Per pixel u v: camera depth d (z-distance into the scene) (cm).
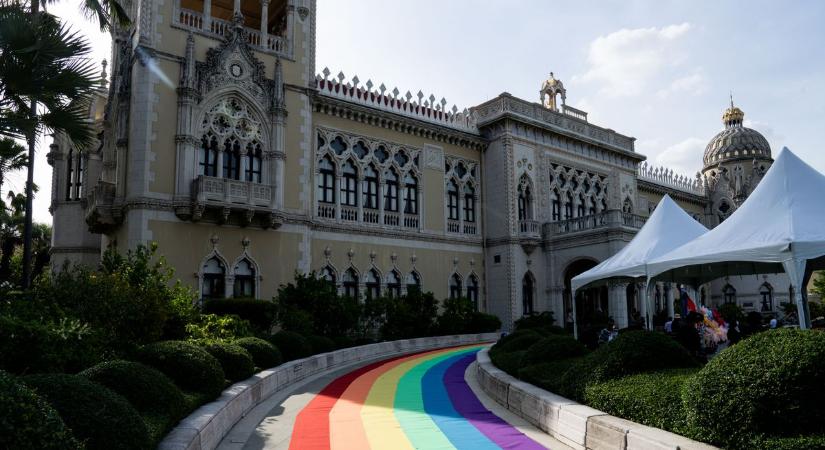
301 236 2808
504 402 1221
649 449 695
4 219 3566
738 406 634
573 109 4262
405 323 2836
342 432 991
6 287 1712
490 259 3728
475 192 3769
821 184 1325
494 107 3812
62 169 3359
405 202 3422
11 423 446
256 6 3238
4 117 1303
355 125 3231
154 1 2527
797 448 587
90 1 1847
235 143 2681
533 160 3869
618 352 937
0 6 1339
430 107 3609
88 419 584
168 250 2416
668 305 3597
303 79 2938
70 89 1341
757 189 1416
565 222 3703
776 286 5078
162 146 2464
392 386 1548
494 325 3341
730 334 1923
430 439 932
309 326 2248
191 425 793
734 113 6353
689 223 1862
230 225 2595
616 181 4459
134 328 1255
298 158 2859
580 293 3956
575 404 924
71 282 1273
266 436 968
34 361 837
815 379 618
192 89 2534
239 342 1532
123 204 2477
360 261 3141
